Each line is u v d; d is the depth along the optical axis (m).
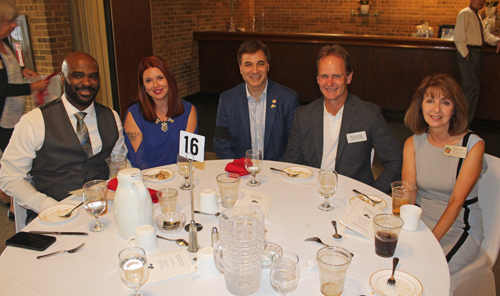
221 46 6.39
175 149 2.27
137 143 2.25
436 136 1.76
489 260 1.65
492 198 1.71
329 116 2.12
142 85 2.16
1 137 2.87
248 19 8.25
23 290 1.02
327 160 2.16
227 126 2.52
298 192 1.60
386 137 2.04
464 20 4.52
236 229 0.97
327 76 1.96
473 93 4.78
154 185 1.67
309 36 5.70
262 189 1.63
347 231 1.30
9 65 2.85
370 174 2.14
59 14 3.86
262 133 2.52
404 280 1.04
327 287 1.00
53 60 3.91
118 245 1.22
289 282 0.96
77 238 1.26
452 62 5.10
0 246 2.42
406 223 1.31
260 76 2.30
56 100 1.87
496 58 4.84
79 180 1.89
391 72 5.47
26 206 1.72
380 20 7.48
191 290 1.02
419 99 1.75
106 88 3.89
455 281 1.52
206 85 6.76
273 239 1.25
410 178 1.85
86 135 1.90
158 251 1.18
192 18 6.42
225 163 1.94
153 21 5.57
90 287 1.03
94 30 3.76
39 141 1.81
